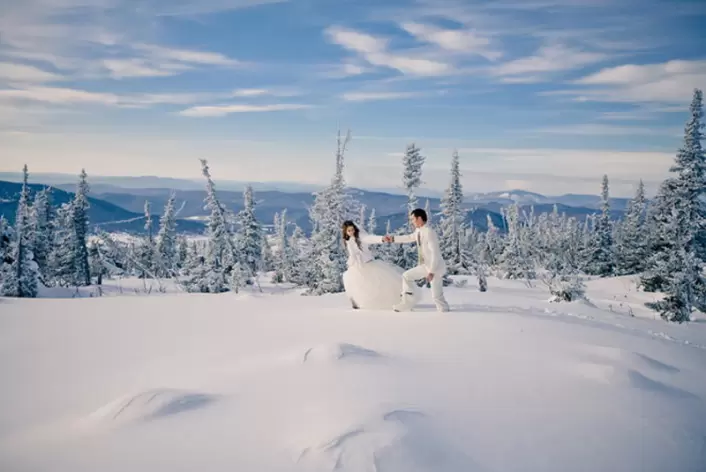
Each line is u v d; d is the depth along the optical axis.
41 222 46.25
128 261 50.94
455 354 5.25
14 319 8.07
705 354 6.84
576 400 4.04
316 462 2.77
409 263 31.36
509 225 46.00
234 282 34.50
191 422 3.30
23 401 4.02
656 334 9.41
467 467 2.92
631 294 26.78
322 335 6.29
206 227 35.38
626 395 4.25
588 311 11.14
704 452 3.51
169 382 4.38
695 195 26.48
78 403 3.95
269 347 5.66
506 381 4.38
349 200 30.14
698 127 26.86
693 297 18.83
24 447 3.03
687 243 26.39
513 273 37.66
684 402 4.36
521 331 6.52
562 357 5.21
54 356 5.50
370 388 3.95
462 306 9.19
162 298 10.76
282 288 39.09
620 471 3.09
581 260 48.16
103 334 6.76
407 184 36.03
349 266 8.84
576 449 3.28
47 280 40.38
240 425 3.25
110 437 3.10
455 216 43.22
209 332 6.79
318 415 3.35
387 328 6.71
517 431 3.42
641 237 42.03
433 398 3.85
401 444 2.94
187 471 2.71
